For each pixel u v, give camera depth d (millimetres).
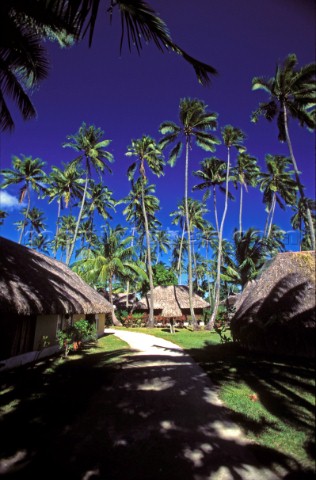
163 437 4797
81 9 3057
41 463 3994
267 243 30594
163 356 12797
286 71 19531
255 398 6816
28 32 6207
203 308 34594
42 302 10500
